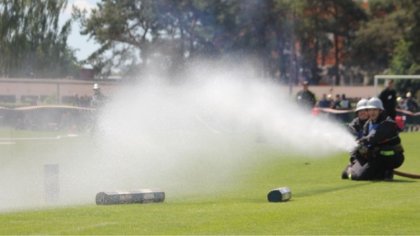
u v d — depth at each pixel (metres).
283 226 15.00
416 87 90.12
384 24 127.88
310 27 123.62
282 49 114.06
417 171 27.33
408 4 118.81
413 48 116.62
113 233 14.28
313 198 19.33
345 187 22.16
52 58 103.12
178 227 14.86
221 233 14.33
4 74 101.56
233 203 18.31
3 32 100.75
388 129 23.97
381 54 132.00
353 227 14.94
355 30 133.62
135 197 18.28
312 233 14.38
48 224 15.18
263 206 17.56
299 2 116.69
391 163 24.08
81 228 14.73
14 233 14.31
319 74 132.62
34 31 102.12
